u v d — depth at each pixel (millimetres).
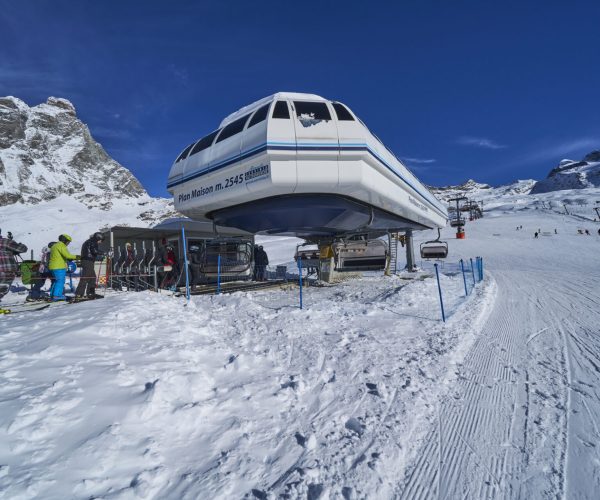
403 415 3000
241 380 3453
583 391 3570
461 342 5121
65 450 2055
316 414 2982
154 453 2186
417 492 2156
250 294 9836
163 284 10742
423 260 30188
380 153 8656
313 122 7609
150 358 3500
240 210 9070
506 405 3287
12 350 3416
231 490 1989
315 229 10781
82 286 7328
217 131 9008
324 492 2025
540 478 2305
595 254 27312
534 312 7699
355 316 6746
